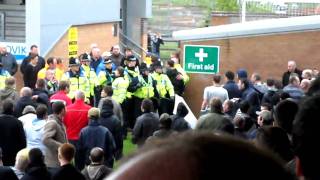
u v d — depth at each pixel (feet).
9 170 39.86
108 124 58.18
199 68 80.64
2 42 104.27
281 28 86.79
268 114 45.03
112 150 53.31
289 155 20.99
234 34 87.35
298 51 87.30
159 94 81.10
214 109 46.98
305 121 7.11
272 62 87.76
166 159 4.94
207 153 4.99
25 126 53.06
